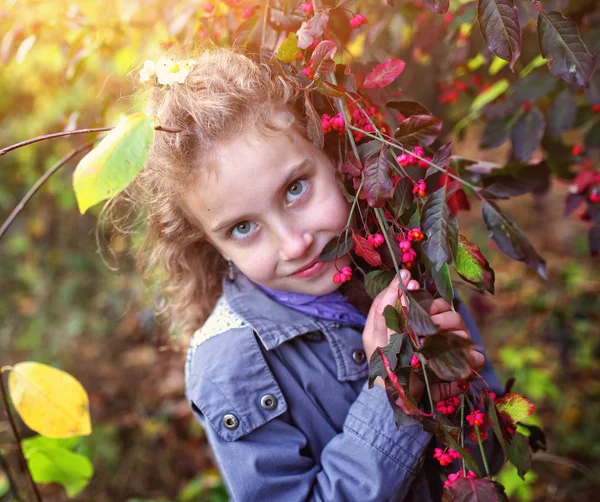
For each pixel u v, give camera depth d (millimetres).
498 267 3395
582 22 1269
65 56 1399
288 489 967
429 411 942
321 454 1016
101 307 3334
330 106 919
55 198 3770
